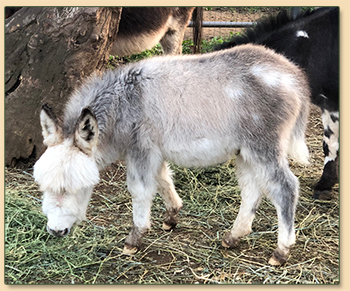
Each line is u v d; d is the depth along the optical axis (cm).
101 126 154
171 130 154
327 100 209
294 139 165
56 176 137
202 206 201
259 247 171
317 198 210
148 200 159
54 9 215
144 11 269
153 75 158
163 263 159
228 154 159
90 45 215
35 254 162
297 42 210
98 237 174
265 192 157
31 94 223
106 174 226
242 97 153
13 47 223
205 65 158
